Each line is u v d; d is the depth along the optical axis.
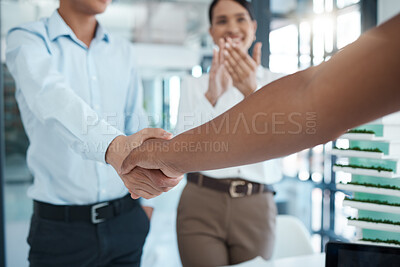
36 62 0.95
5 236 2.22
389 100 0.27
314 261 1.02
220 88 1.29
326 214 3.06
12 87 2.24
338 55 0.30
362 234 0.77
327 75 0.29
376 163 0.75
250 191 1.36
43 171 1.14
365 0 2.63
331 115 0.29
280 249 1.55
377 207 0.73
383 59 0.26
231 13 1.46
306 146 0.33
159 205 3.32
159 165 0.47
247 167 1.34
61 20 1.15
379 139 0.73
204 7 3.02
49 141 1.12
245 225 1.36
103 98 1.24
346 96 0.28
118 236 1.20
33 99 0.89
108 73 1.25
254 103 0.34
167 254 2.86
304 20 2.92
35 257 1.15
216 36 1.53
